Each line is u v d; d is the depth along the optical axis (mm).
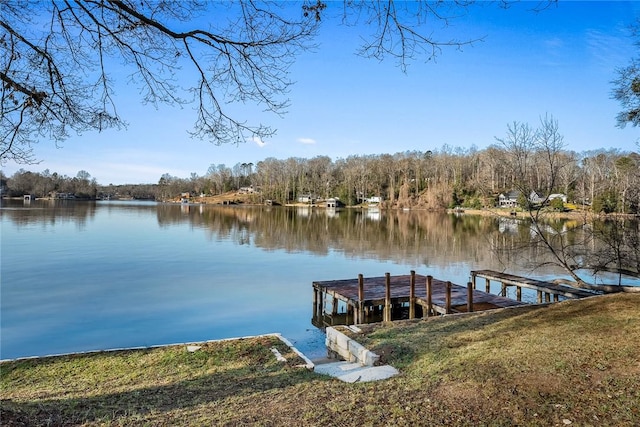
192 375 5934
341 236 33812
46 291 14797
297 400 4594
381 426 3807
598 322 6867
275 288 16156
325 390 4941
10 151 4004
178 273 18484
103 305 13234
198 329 11297
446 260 22750
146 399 4836
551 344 5910
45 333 10641
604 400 4090
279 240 30984
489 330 7277
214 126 4223
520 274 18641
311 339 10742
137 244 27391
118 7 3617
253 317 12547
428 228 41031
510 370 5031
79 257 21906
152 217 52594
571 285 13078
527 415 3918
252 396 4863
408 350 6742
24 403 4473
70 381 5742
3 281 16219
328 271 19594
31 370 6172
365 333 8117
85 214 52938
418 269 20250
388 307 12297
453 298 12602
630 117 10078
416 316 13641
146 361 6562
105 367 6301
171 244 27812
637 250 11242
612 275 17891
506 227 41000
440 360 5926
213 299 14297
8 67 3793
